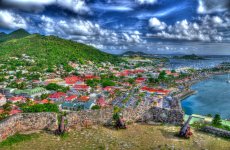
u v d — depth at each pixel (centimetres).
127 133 1716
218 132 1745
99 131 1730
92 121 1838
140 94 11631
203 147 1531
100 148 1459
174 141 1602
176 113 1942
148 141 1588
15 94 11169
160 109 1984
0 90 11900
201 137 1694
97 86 13738
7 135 1548
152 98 10694
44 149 1418
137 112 1975
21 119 1669
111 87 13250
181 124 1903
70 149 1431
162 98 10969
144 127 1845
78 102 9669
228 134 1698
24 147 1434
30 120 1691
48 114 1738
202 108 10275
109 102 9794
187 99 12112
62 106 8800
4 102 9225
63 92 11675
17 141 1509
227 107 10431
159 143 1562
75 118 1803
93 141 1558
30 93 11000
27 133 1628
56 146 1463
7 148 1412
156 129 1808
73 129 1741
